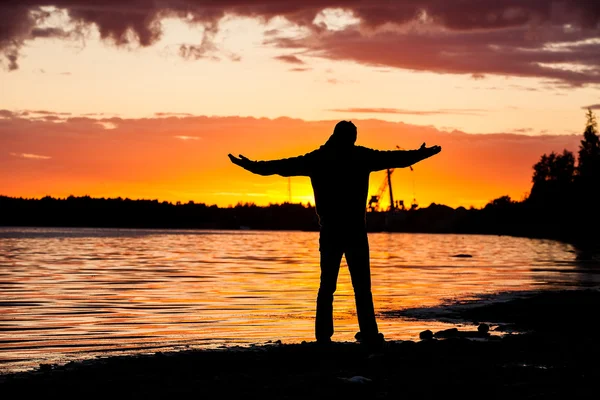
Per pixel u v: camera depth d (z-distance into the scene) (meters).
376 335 9.17
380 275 29.11
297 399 6.30
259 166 9.07
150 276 26.44
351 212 9.16
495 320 14.26
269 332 12.30
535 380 7.14
